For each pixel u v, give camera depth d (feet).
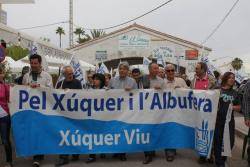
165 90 28.12
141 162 27.63
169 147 28.12
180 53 134.72
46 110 26.91
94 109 27.43
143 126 27.89
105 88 29.96
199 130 27.02
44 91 26.84
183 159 28.68
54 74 59.93
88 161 27.43
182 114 28.27
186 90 28.12
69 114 27.20
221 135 25.58
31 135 26.63
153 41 135.74
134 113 27.84
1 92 24.79
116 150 27.58
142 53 136.15
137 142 27.78
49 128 26.91
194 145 28.22
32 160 28.07
